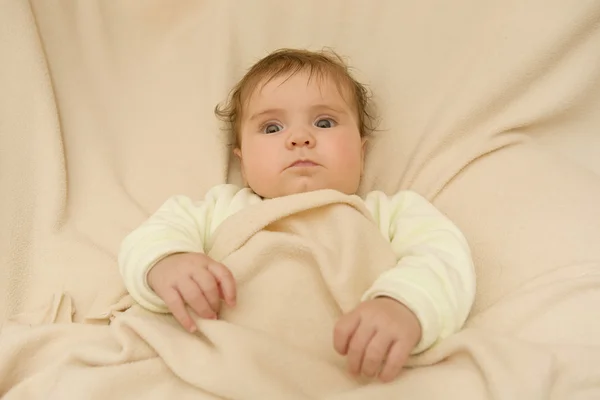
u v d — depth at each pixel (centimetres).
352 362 71
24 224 100
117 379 73
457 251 86
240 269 84
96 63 117
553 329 79
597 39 108
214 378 72
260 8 122
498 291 89
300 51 113
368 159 113
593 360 72
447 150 110
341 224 87
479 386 70
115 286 95
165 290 79
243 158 106
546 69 109
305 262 86
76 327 83
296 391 74
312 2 123
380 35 119
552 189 96
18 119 104
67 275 97
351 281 83
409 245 91
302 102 102
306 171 97
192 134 114
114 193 107
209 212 100
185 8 123
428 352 76
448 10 116
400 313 72
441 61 115
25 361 80
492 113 110
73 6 118
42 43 114
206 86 118
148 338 76
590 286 81
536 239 91
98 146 111
